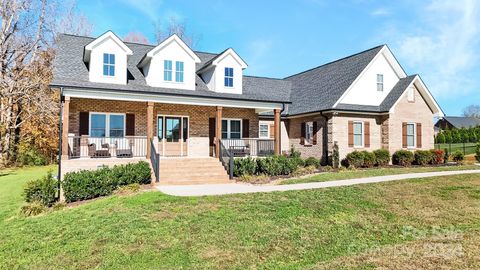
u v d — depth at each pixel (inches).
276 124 733.3
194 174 585.3
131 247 278.8
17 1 1085.8
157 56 697.0
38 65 1131.3
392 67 911.7
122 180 502.9
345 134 823.1
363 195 440.8
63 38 743.7
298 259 253.9
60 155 550.3
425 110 904.3
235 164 626.8
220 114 682.2
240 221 334.3
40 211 415.5
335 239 294.0
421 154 853.2
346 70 927.0
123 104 689.6
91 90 574.2
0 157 1029.2
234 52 771.4
